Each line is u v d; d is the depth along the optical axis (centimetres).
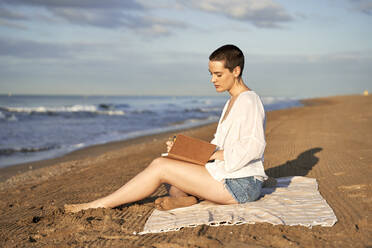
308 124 1216
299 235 233
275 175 455
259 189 293
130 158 764
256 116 272
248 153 265
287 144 753
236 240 228
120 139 1358
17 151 1073
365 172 425
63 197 417
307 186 354
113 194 301
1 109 2641
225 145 283
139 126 1923
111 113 2828
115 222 277
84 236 252
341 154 579
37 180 599
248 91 285
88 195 419
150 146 1001
